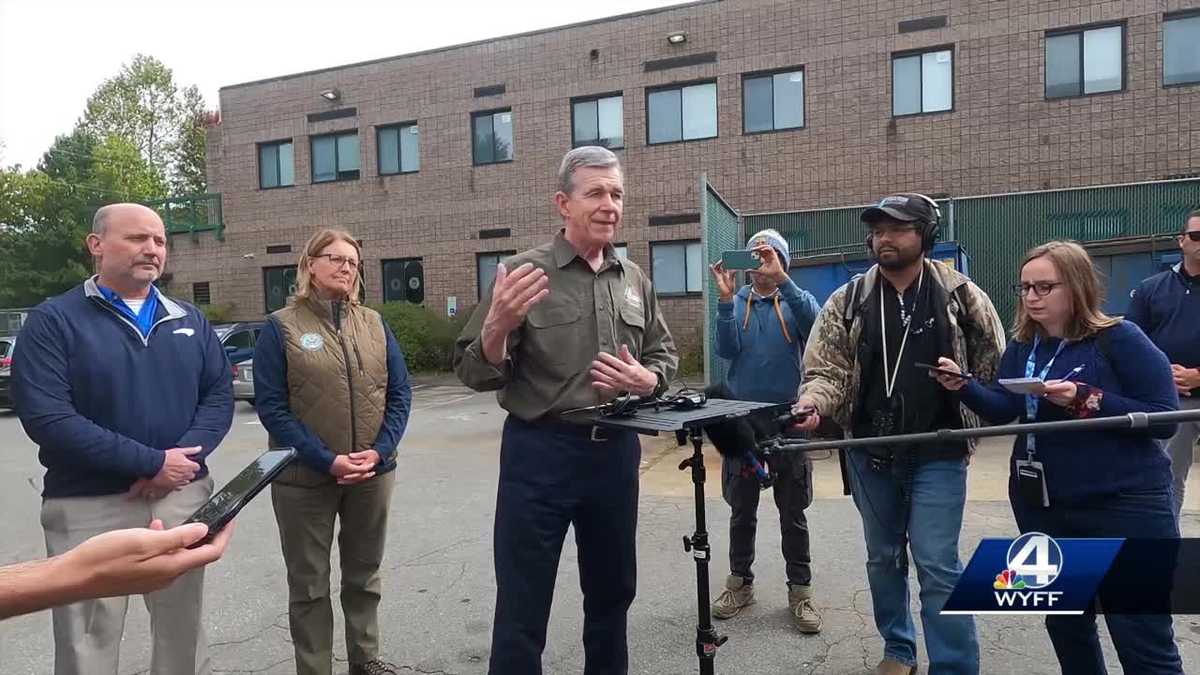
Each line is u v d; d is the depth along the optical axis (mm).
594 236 2412
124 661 3453
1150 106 12977
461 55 17859
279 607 4039
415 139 18547
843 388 2924
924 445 2746
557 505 2412
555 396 2387
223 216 20547
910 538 2791
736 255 3707
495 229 17797
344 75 19000
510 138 17656
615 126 16703
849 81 14766
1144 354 2340
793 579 3592
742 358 3773
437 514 5789
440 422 10812
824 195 15016
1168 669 2316
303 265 3062
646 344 2680
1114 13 13062
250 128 20094
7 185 29109
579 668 3293
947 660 2674
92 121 40531
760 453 2352
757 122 15531
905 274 2816
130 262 2600
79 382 2506
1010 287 12391
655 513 5516
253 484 1433
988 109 13875
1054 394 2264
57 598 1148
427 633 3666
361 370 3031
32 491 7160
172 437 2682
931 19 14133
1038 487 2449
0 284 28703
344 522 3139
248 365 12109
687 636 3525
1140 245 8867
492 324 2191
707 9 15727
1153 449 2342
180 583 2701
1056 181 13539
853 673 3143
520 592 2426
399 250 18734
